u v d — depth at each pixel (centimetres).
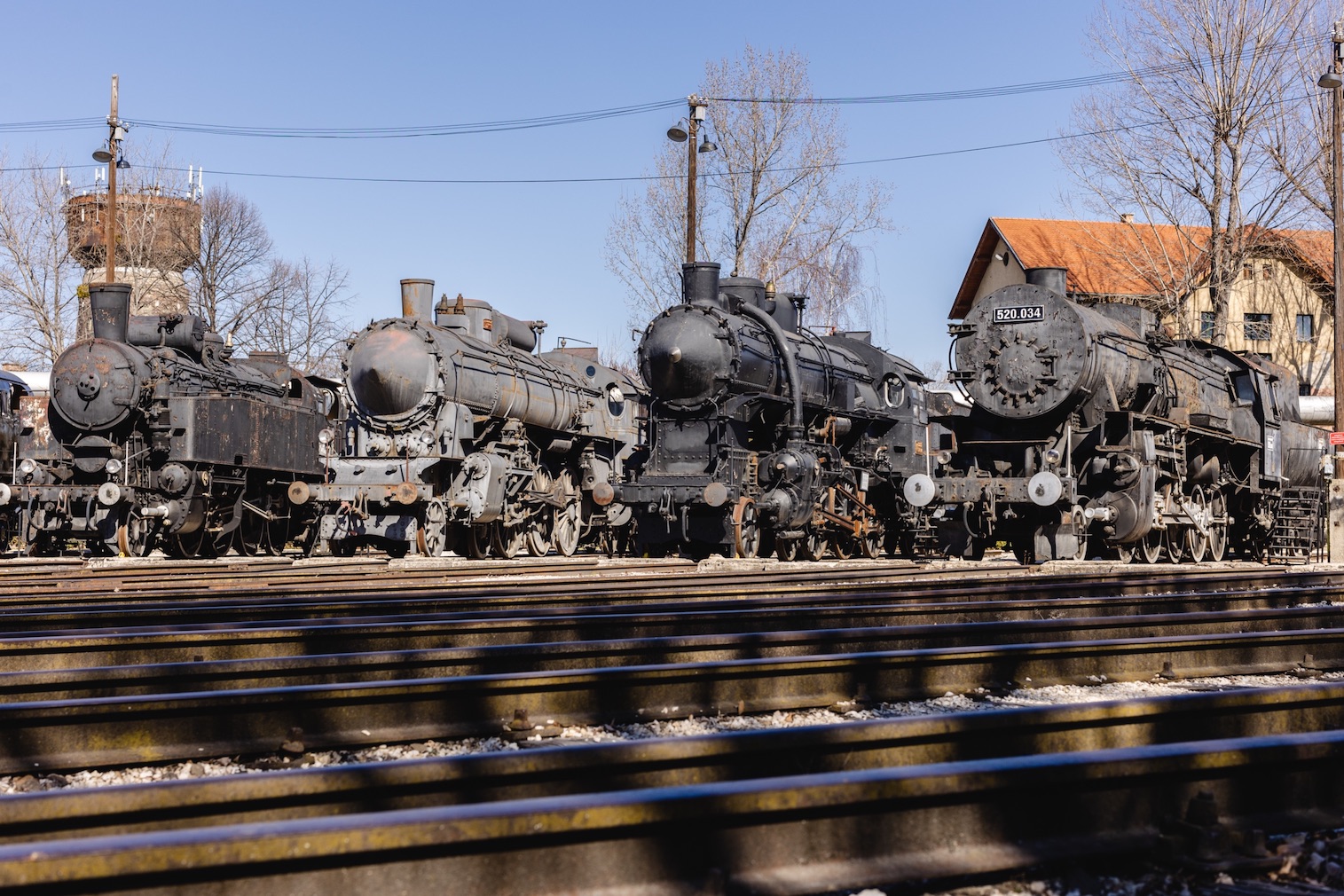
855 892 348
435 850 322
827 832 363
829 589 1136
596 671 598
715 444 1892
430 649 645
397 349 1970
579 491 2342
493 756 400
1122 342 1894
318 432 2295
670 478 1873
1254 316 4578
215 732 531
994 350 1850
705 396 1900
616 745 416
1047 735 478
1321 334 4575
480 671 648
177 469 1842
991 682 705
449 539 2080
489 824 321
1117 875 376
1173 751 405
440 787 394
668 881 341
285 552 2242
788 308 2144
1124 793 402
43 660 662
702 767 428
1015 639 805
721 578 1295
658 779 422
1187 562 2078
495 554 2092
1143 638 831
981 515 1827
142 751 512
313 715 548
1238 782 420
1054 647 723
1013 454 1862
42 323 4706
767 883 346
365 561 1809
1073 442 1822
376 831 312
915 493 1797
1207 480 2136
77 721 510
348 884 314
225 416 1953
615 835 338
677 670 614
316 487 1917
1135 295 4256
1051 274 1841
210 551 2000
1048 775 384
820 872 354
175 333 2014
